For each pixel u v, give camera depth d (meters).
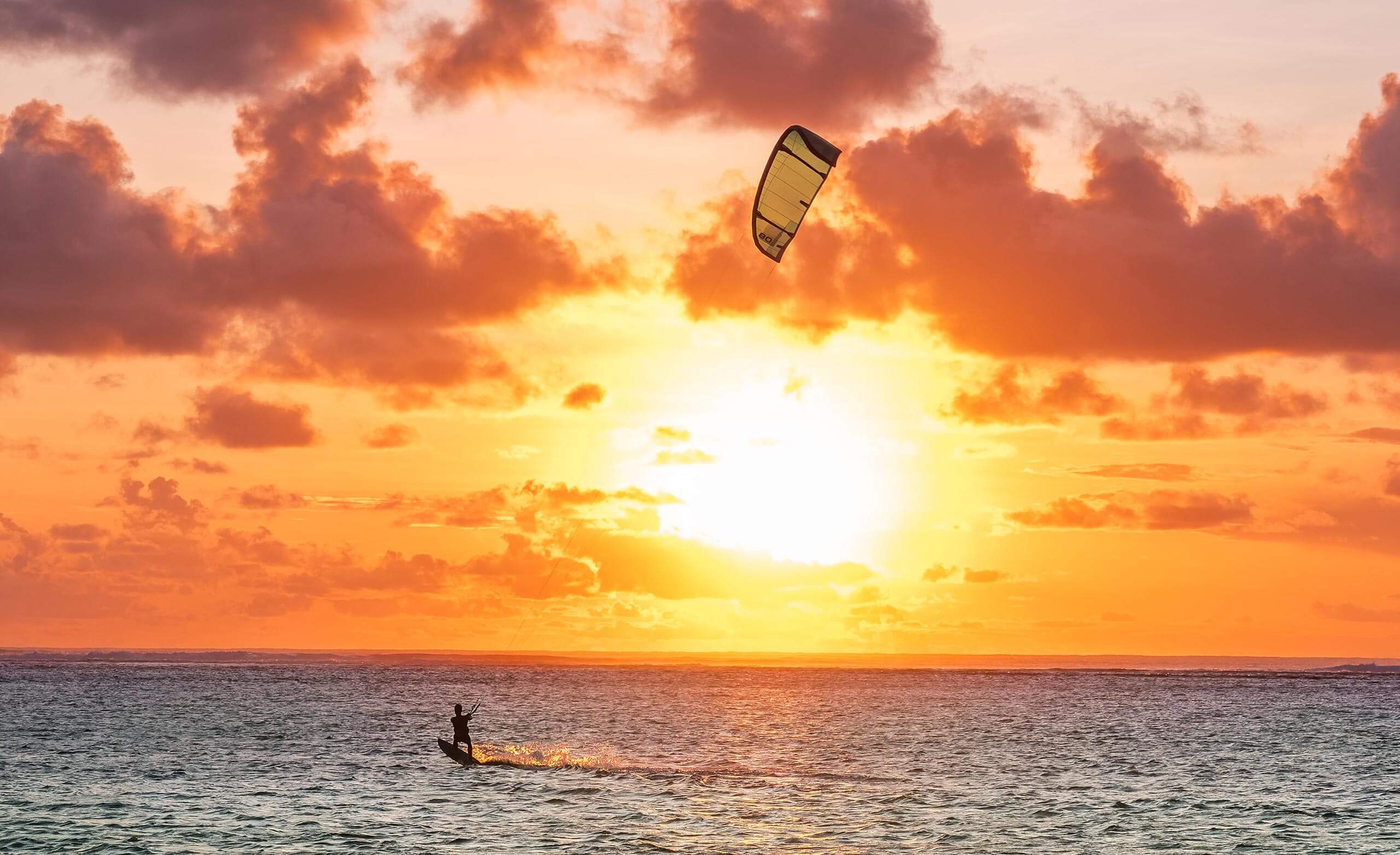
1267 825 44.16
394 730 85.75
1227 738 82.31
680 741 79.88
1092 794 51.94
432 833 41.31
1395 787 54.84
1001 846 40.03
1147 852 39.34
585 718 103.44
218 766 60.81
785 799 49.59
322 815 44.81
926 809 47.38
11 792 50.81
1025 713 114.56
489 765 61.28
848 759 67.19
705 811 46.00
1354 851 39.62
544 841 39.97
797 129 36.00
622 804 47.47
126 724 90.19
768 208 38.03
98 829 41.91
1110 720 103.00
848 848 39.41
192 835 40.94
